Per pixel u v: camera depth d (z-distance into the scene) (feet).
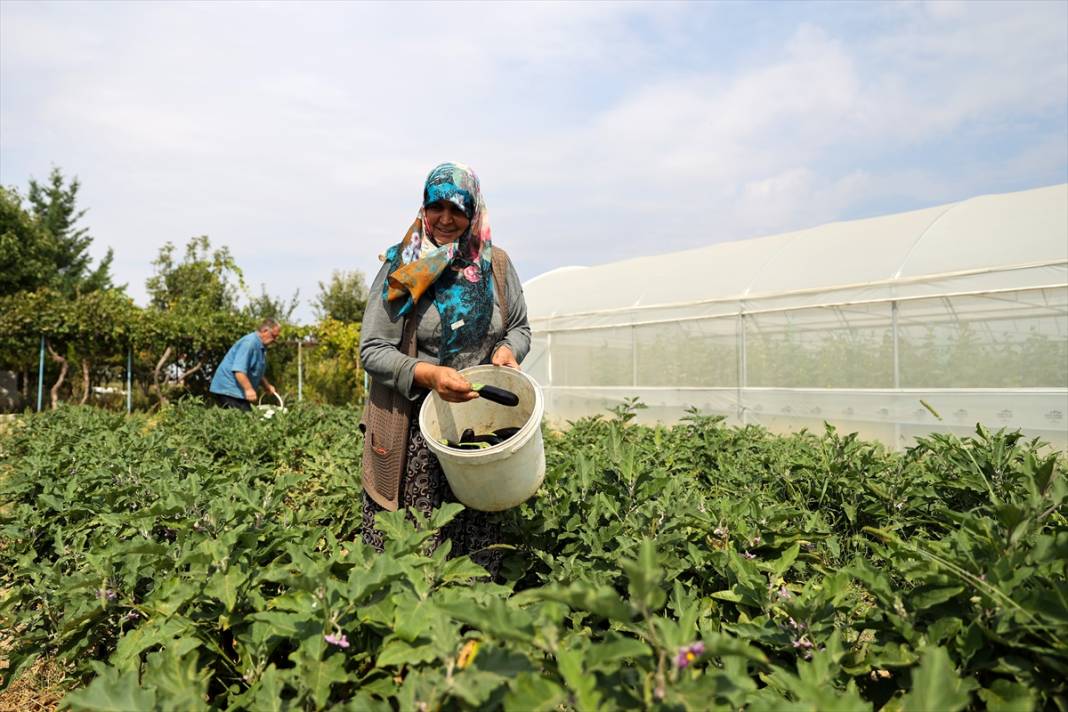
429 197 9.36
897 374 35.22
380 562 6.50
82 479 14.21
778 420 40.22
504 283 10.50
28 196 148.15
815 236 44.06
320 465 18.70
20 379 74.59
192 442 21.91
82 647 8.79
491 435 9.27
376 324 9.65
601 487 11.79
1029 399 30.83
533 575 10.64
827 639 6.79
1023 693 5.14
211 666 7.47
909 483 12.39
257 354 32.30
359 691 5.89
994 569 6.17
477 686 4.78
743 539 9.98
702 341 44.55
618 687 4.89
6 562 12.73
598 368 51.90
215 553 7.58
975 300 32.71
